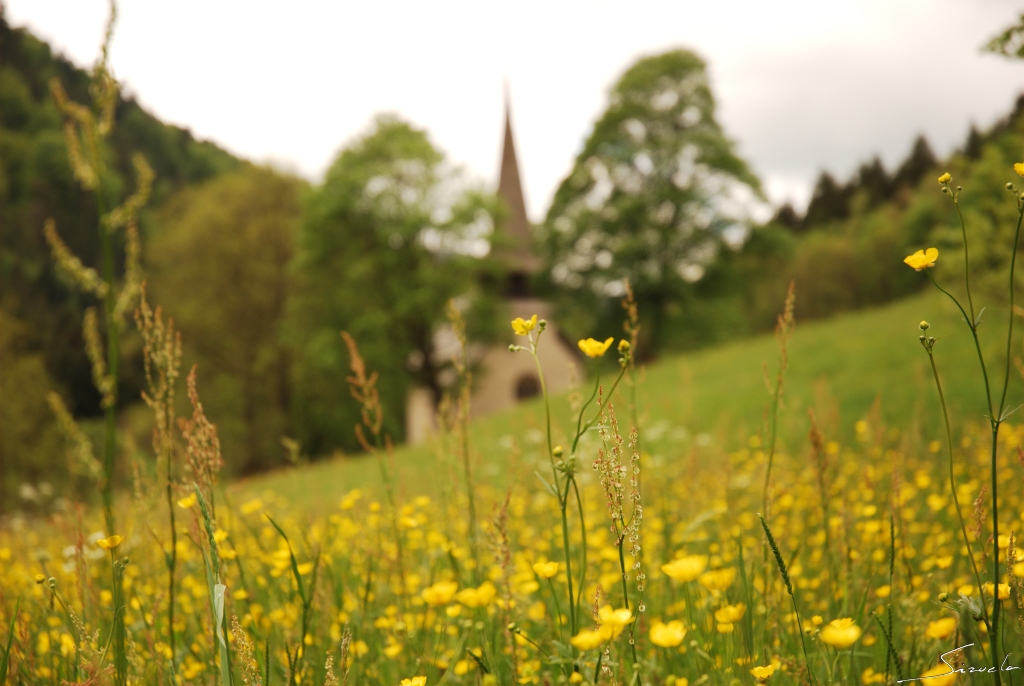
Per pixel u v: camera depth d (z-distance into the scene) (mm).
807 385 13422
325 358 27438
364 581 2777
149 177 2594
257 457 30672
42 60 70250
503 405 33844
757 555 2234
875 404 3275
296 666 1698
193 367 1776
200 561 2436
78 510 2020
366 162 30266
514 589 2057
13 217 48906
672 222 32375
